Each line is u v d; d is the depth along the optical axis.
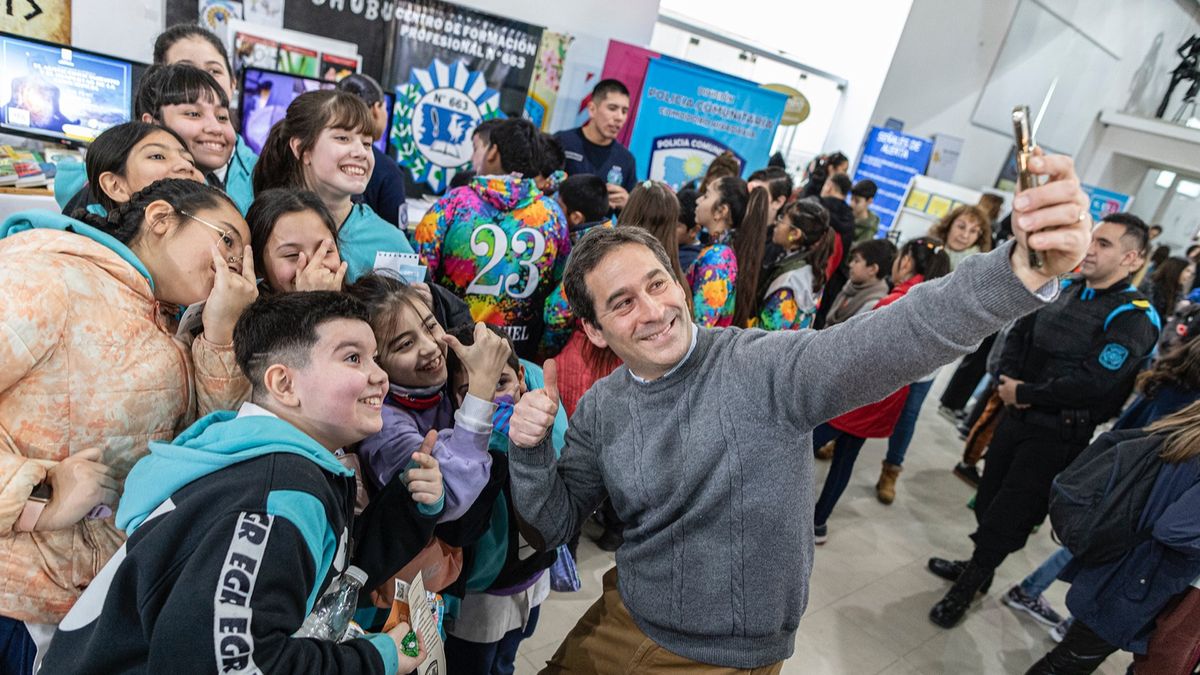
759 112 4.96
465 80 4.05
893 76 8.64
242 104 2.50
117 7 3.19
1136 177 11.70
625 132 4.73
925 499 3.80
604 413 1.22
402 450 1.20
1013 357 2.68
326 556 0.87
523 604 1.54
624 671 1.23
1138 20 11.01
